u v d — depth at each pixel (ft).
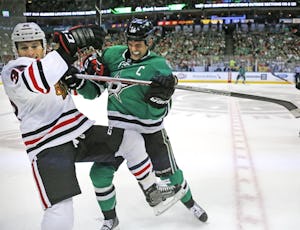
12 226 8.19
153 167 7.77
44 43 6.07
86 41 5.49
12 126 20.85
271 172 12.33
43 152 5.60
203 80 58.39
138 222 8.43
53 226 5.41
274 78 55.88
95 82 7.24
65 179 5.56
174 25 92.99
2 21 42.01
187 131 19.44
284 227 8.24
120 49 7.52
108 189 7.19
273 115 24.82
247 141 17.08
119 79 6.33
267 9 87.10
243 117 24.00
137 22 6.94
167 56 68.13
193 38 82.79
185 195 8.03
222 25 91.09
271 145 16.26
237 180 11.54
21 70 5.33
